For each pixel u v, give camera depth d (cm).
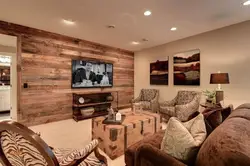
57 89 411
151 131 275
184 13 286
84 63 464
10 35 334
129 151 154
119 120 249
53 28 366
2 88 524
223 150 82
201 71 404
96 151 135
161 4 253
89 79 478
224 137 92
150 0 240
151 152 111
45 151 78
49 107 396
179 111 342
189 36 426
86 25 346
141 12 282
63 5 257
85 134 310
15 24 339
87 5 256
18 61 346
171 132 119
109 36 427
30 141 76
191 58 425
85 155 111
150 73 553
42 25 347
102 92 490
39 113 379
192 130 131
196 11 278
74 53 444
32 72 367
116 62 562
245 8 267
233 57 345
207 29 373
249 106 186
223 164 78
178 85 460
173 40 465
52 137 293
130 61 613
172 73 477
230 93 350
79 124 381
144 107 447
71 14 291
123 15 295
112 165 201
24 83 355
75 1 243
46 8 267
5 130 81
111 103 536
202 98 394
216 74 312
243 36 329
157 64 526
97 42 489
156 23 334
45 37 386
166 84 496
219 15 296
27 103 361
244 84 329
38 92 377
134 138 243
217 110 166
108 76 532
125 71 595
